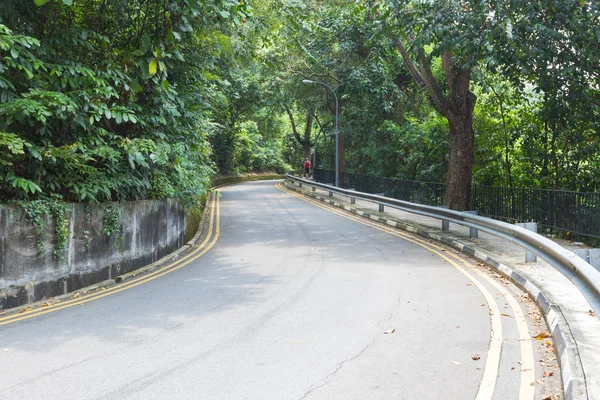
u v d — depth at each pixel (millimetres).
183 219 14227
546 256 7516
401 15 14281
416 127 29219
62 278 8594
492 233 10734
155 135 11531
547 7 12344
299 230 16656
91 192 9125
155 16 9164
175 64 11750
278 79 37438
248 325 6402
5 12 7973
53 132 9109
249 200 29531
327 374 4742
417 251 12125
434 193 21344
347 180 34812
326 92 37906
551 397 4176
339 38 28672
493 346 5430
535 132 18656
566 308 6121
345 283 8766
